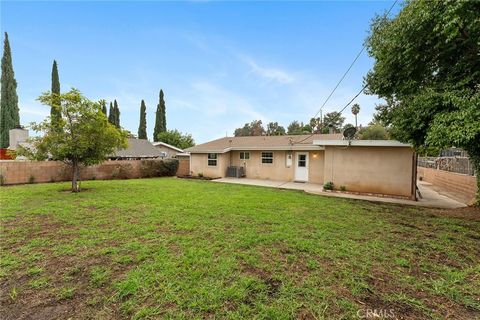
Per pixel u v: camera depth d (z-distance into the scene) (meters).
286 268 2.92
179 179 14.09
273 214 5.53
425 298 2.37
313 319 2.03
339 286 2.54
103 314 2.07
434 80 5.52
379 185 8.97
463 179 9.36
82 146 8.10
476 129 3.93
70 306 2.18
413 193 8.29
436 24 4.41
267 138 16.28
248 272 2.80
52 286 2.49
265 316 2.06
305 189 10.29
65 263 2.99
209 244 3.63
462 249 3.62
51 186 10.04
